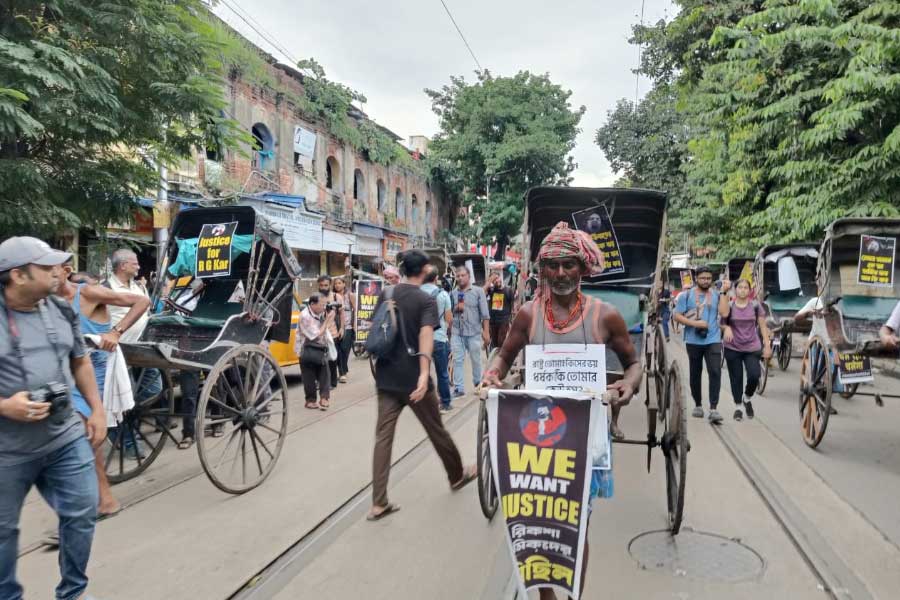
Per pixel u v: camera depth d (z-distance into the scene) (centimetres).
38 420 289
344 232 2262
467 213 3962
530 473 294
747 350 769
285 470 578
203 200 1502
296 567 387
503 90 3481
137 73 756
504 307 1237
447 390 823
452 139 3559
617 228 821
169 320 686
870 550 404
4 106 570
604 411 299
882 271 698
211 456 632
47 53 617
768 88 1355
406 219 3262
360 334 1260
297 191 2141
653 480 554
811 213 1198
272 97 2016
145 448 664
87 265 884
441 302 806
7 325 291
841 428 738
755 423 764
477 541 423
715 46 1738
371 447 652
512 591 356
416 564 390
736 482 541
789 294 1332
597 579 370
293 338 1014
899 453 629
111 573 378
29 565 392
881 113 1102
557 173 3472
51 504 314
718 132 1541
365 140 2692
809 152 1260
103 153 782
